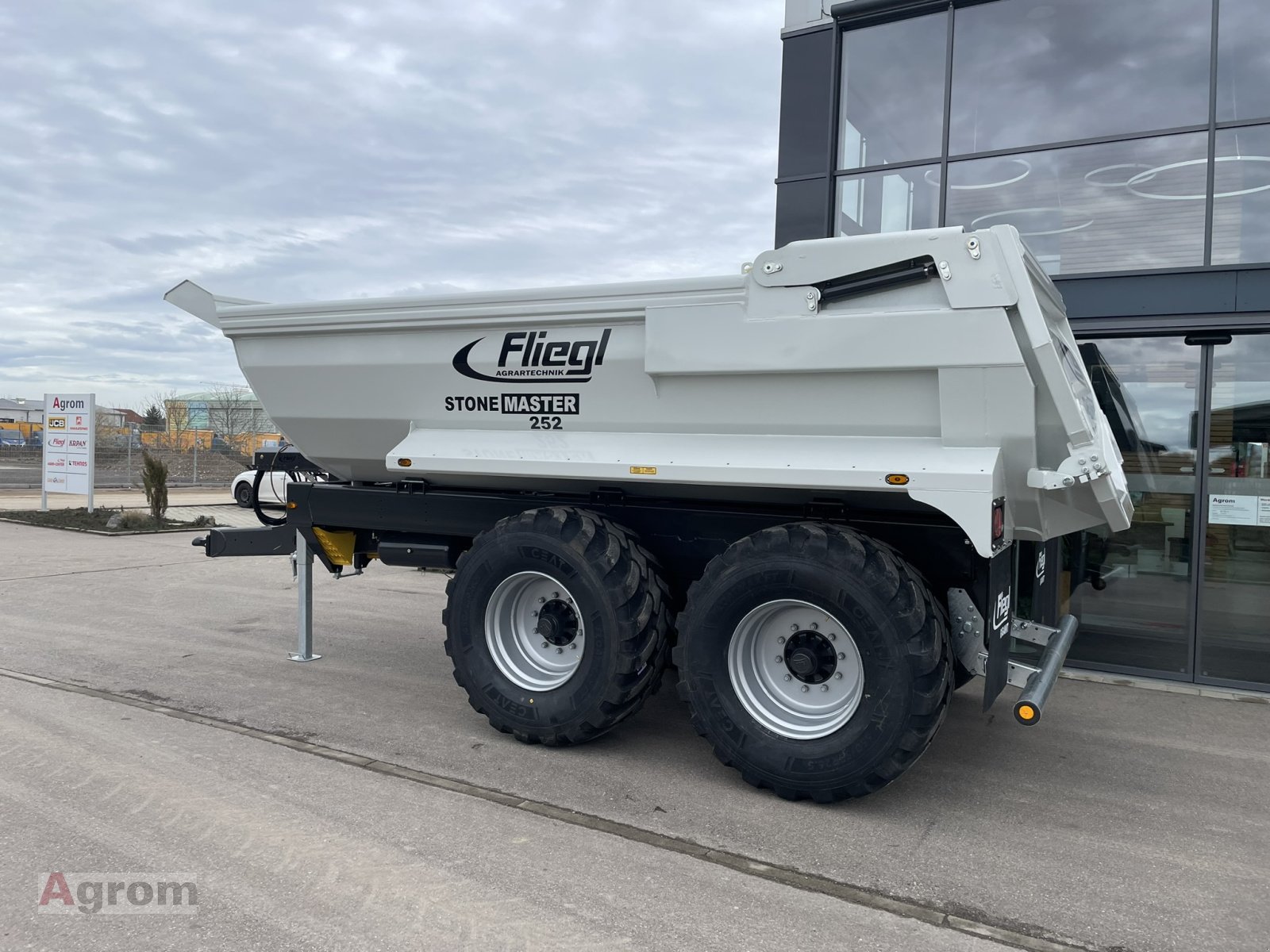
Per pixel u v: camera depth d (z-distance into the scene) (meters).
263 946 2.62
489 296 4.52
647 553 4.36
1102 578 6.47
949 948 2.71
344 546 5.79
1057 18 6.67
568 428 4.48
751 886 3.07
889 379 3.76
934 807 3.83
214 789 3.81
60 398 15.67
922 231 3.63
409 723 4.79
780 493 4.16
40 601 8.27
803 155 7.38
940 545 3.94
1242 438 6.07
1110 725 5.12
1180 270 6.05
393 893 2.95
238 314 5.18
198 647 6.47
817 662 3.87
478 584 4.50
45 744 4.32
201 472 26.27
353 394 5.03
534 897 2.95
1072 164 6.63
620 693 4.16
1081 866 3.29
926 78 7.08
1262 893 3.10
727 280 4.00
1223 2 6.20
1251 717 5.32
